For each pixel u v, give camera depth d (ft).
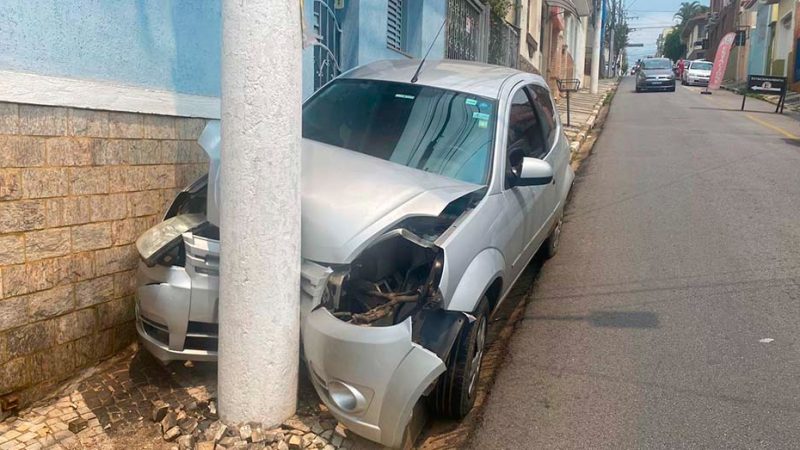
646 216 26.63
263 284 11.06
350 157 13.88
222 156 11.07
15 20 11.41
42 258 12.40
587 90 119.55
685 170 35.81
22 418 12.09
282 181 10.93
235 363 11.35
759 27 127.85
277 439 11.29
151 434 11.75
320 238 11.50
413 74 17.57
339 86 17.67
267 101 10.72
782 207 26.94
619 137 51.98
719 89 125.59
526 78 18.89
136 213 14.40
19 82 11.55
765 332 16.01
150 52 14.47
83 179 13.07
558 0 81.30
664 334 16.12
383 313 11.48
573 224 26.08
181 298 12.05
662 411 12.84
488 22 49.70
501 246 13.67
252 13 10.61
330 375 10.84
